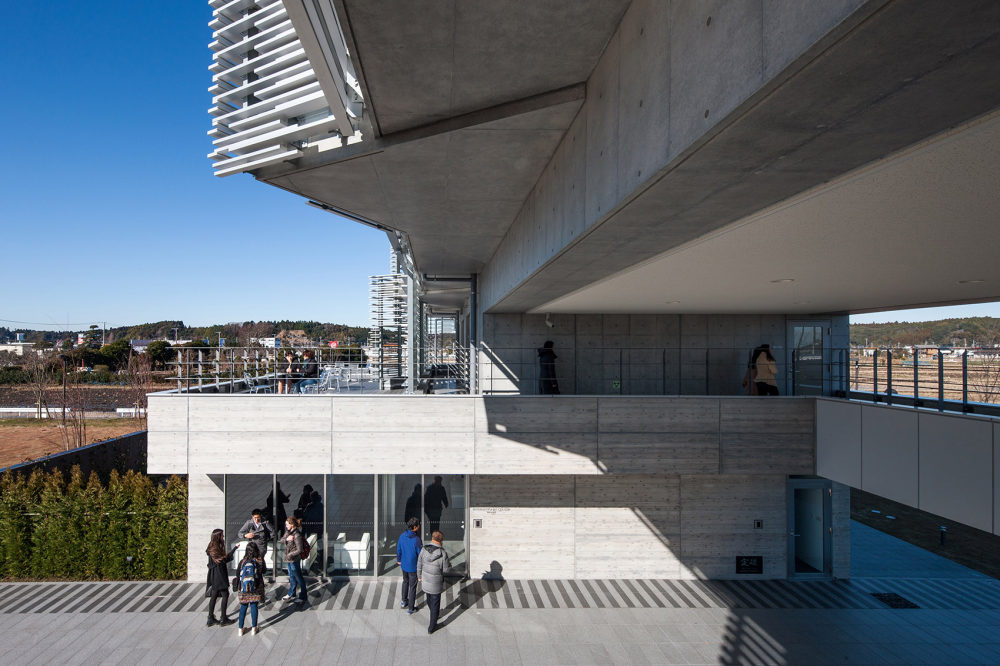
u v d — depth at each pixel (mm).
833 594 10188
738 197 3604
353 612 9141
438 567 8539
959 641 8477
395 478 10766
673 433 10195
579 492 10750
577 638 8398
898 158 2881
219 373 11641
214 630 8484
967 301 10516
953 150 2740
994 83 1998
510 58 4316
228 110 6457
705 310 12750
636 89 3496
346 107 5367
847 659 7922
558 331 13898
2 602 9398
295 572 9430
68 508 10586
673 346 13781
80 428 28609
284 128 5957
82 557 10477
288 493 10648
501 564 10703
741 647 8211
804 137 2588
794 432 10203
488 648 8062
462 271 15703
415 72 4543
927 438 7258
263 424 10000
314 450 10000
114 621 8742
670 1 2990
